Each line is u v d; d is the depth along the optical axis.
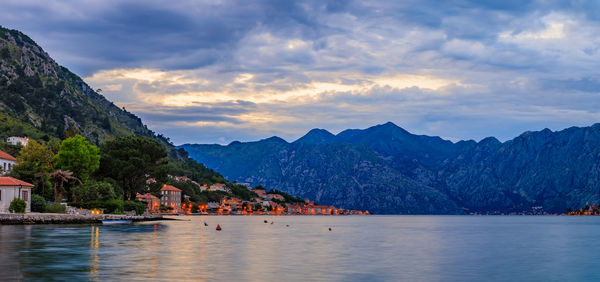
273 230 143.75
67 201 153.12
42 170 144.38
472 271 54.97
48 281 42.91
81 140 156.25
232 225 180.00
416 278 48.88
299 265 56.19
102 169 167.88
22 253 61.50
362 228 178.75
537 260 67.50
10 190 120.75
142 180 179.62
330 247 82.12
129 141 174.00
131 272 48.03
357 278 47.91
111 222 140.75
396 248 82.62
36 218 118.06
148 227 129.25
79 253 62.53
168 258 59.72
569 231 168.12
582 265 62.28
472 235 134.38
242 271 50.47
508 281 49.03
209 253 67.31
